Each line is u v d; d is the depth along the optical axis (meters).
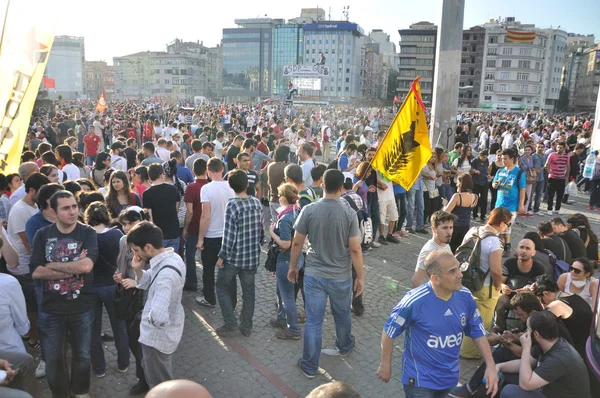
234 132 14.33
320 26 142.12
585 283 5.09
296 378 4.70
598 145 13.38
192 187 6.34
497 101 122.56
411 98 6.27
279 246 5.38
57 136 19.30
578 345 4.64
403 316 3.33
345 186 6.77
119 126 24.45
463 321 3.35
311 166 9.16
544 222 6.57
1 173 5.02
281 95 152.25
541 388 3.88
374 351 5.28
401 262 8.33
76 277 3.89
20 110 5.05
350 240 4.57
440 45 12.70
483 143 24.47
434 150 10.20
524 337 4.09
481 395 4.16
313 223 4.55
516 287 5.35
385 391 4.55
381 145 6.41
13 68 4.96
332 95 143.00
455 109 12.98
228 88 158.50
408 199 9.99
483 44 121.56
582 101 146.62
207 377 4.66
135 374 4.71
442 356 3.32
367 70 160.75
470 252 5.13
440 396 3.40
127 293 4.00
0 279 3.61
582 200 14.90
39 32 4.99
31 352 5.04
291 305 5.43
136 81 154.38
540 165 12.23
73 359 4.02
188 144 15.21
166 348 3.69
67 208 3.80
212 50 172.12
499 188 9.30
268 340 5.45
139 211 4.69
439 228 4.79
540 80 123.50
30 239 4.35
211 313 6.07
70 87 127.38
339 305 4.75
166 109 52.56
